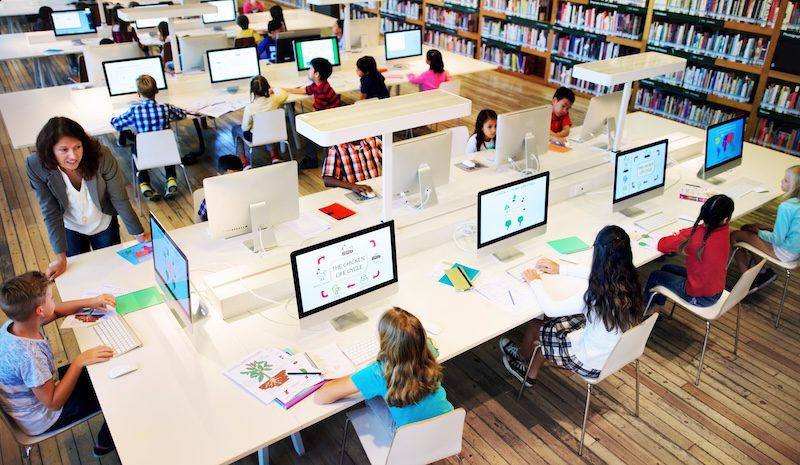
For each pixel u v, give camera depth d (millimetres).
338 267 2523
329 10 11484
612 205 3502
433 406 2178
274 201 3037
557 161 4141
